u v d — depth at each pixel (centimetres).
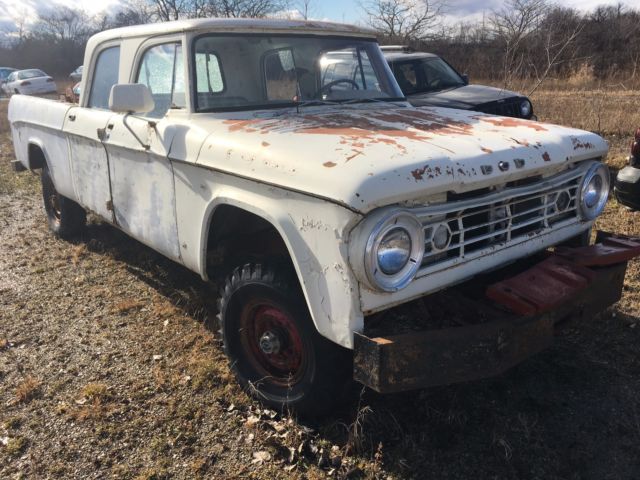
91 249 558
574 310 282
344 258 234
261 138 288
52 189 580
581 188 317
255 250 339
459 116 348
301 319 276
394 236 232
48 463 277
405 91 825
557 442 279
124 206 411
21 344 384
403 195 232
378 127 301
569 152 301
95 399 321
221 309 323
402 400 311
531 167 279
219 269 345
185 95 348
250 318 312
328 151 255
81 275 496
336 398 284
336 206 233
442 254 260
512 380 328
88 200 470
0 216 677
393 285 235
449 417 292
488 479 259
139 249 550
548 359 347
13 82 2773
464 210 259
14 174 895
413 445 278
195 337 387
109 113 424
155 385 335
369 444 281
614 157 827
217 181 304
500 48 2075
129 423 303
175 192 343
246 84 362
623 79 1955
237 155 286
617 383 323
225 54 359
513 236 291
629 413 298
